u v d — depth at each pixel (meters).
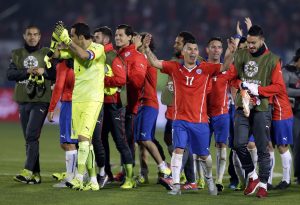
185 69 26.08
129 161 28.67
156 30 94.75
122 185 28.69
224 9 97.19
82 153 26.73
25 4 95.56
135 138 30.52
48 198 25.03
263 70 26.45
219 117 29.17
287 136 29.59
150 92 30.28
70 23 95.69
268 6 96.75
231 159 29.64
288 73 31.23
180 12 97.06
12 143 52.00
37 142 29.56
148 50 26.33
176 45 29.56
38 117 29.31
